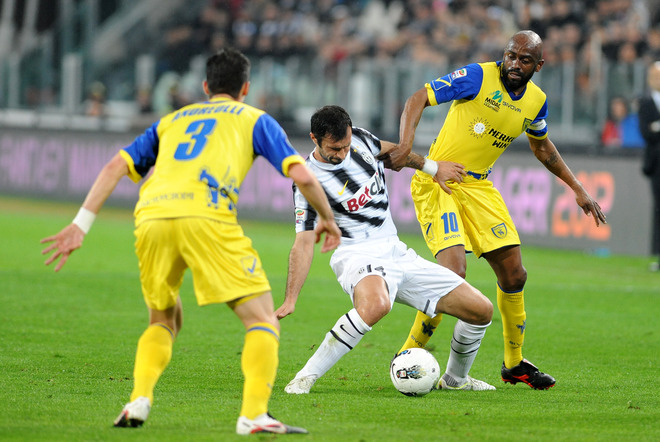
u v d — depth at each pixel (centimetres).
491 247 2080
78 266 3988
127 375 1984
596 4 6500
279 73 6400
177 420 1518
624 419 1620
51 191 6888
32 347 2311
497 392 1931
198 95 6881
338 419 1565
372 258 1859
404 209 5488
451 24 6994
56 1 8631
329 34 7419
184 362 2172
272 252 4588
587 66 5509
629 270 4259
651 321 2983
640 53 5969
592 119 5406
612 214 4828
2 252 4322
